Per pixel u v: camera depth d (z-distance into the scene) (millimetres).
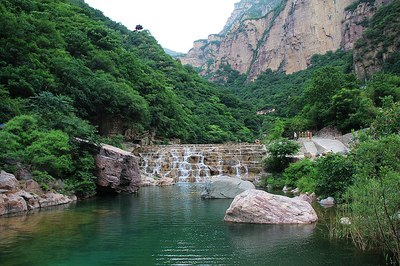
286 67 156375
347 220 13453
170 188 31500
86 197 23359
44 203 19172
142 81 57188
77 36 48125
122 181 26531
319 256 10227
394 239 9562
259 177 33125
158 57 96625
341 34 142500
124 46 88562
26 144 21094
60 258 10273
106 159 24906
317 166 22641
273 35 174125
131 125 45719
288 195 22969
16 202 17188
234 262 9859
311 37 149875
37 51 36062
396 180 10109
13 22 33906
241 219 15109
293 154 31000
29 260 10062
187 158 42781
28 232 13211
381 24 85375
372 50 83500
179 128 59188
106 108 40312
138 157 42094
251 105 112688
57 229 13781
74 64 38969
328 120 48312
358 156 17297
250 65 188500
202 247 11359
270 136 54438
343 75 57750
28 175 19641
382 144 15344
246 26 198875
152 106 53562
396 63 74750
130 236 12812
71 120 25734
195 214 17266
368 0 132500
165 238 12484
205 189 24203
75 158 23766
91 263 9883
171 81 86188
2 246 11383
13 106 25094
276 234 12773
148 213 17500
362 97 45344
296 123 52438
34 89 31016
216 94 102188
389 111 20375
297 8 157375
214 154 42844
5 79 30109
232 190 23344
